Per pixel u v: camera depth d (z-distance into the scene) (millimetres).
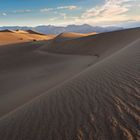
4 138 5391
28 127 5551
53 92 9031
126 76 8109
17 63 40594
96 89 7316
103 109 5332
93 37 63000
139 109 4832
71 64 33188
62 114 5711
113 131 4133
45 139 4629
